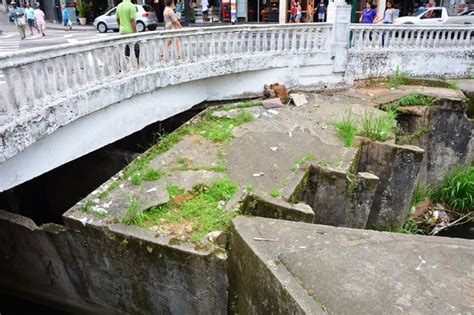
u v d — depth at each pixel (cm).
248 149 804
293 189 669
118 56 768
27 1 3250
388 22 1603
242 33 1047
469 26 1211
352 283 384
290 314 372
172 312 575
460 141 1066
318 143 835
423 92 1106
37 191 971
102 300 636
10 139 528
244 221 493
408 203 842
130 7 919
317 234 466
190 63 945
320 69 1170
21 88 561
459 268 408
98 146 753
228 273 508
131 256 554
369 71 1211
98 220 571
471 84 1183
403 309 353
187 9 2302
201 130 886
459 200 1010
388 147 813
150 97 877
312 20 2131
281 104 1038
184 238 538
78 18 2897
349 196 725
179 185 671
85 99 682
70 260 615
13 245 649
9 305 715
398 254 429
